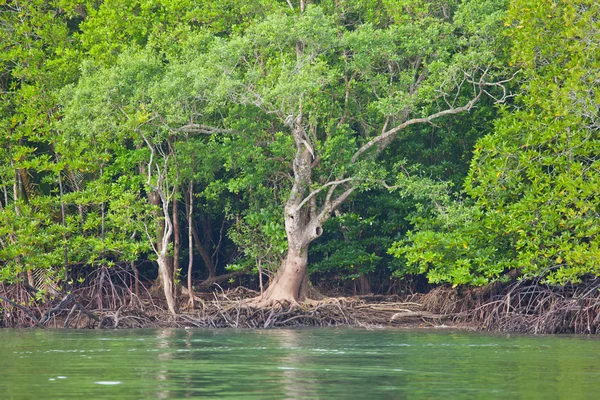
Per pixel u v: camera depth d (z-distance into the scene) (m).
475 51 43.66
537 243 39.41
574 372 24.02
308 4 44.62
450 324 45.34
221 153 47.03
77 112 43.62
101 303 46.69
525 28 39.91
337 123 47.84
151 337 37.09
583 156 40.59
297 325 46.00
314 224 47.16
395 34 44.66
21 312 45.75
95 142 47.03
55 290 46.94
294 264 47.22
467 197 47.44
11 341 34.72
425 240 41.69
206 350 30.31
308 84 41.06
